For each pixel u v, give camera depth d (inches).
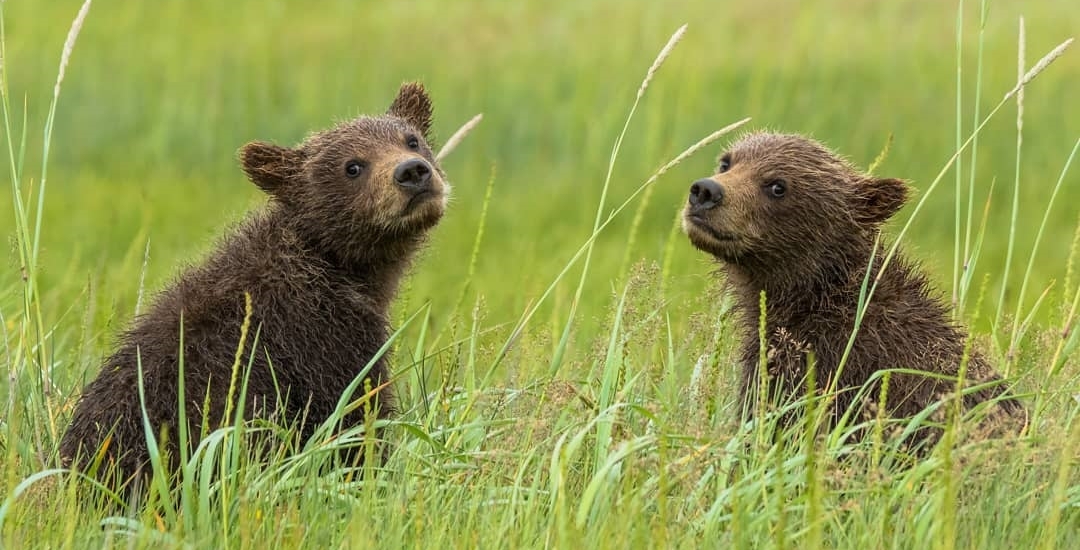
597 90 1386.6
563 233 1117.1
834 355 453.4
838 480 357.1
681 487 371.9
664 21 1566.2
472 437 424.5
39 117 1370.6
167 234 1061.8
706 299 504.1
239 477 377.1
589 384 428.1
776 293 481.7
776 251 474.3
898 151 1231.5
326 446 383.6
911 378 435.5
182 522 358.3
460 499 371.9
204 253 492.7
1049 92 1305.4
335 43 1556.3
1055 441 364.8
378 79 1429.6
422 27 1614.2
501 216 1156.5
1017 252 1066.1
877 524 348.8
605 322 530.0
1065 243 1087.0
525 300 685.9
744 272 490.3
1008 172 1211.9
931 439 418.0
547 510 371.9
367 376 461.7
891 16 1528.1
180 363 372.5
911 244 630.5
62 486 367.6
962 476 341.4
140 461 416.5
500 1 1710.1
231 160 1332.4
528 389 430.6
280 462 386.9
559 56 1476.4
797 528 354.3
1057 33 1423.5
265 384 438.0
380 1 1753.2
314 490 369.4
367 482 362.9
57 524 360.5
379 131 504.7
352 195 482.3
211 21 1664.6
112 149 1339.8
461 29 1603.1
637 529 335.0
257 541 345.7
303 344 450.3
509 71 1438.2
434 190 481.4
